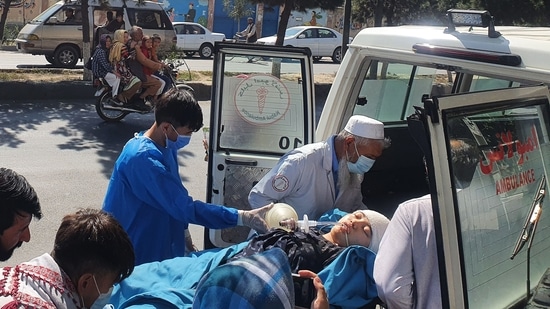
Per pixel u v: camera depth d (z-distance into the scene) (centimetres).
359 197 365
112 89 1009
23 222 207
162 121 326
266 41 2247
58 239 203
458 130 200
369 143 337
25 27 1662
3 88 1150
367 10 1800
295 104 412
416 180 450
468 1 1352
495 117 217
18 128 965
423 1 1698
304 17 3209
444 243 193
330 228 319
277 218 310
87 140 928
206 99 1321
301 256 278
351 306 264
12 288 186
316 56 2342
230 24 3203
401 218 235
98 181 737
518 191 228
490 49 285
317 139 395
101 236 202
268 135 415
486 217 211
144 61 1015
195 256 304
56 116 1064
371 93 387
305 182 347
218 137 410
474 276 204
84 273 201
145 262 335
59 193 685
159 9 1730
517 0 1220
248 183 409
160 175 316
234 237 416
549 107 248
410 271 229
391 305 234
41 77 1300
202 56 2252
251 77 409
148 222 333
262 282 208
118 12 1423
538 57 267
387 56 344
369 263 265
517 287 226
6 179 205
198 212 317
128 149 328
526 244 230
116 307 274
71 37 1628
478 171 208
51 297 191
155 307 253
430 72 408
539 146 241
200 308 209
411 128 196
